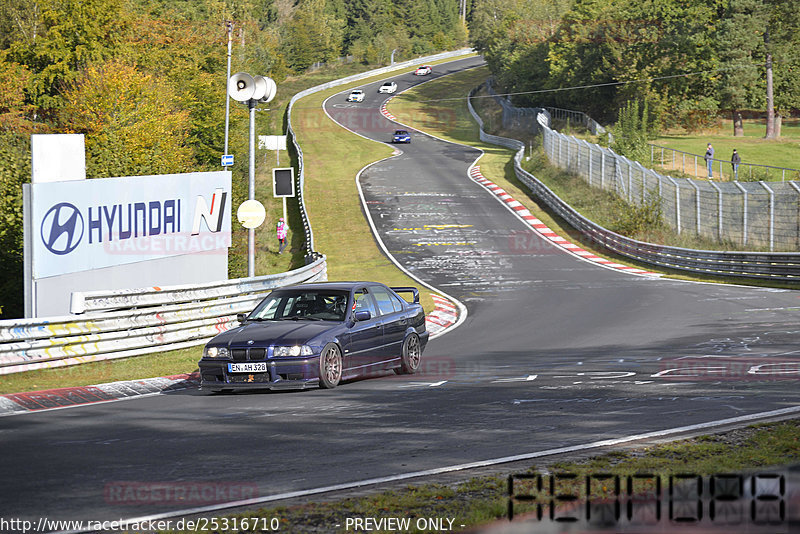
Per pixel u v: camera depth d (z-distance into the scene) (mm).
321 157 76562
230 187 22891
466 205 54219
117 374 13555
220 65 76688
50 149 18062
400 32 184000
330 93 127125
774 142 74375
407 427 8852
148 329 15789
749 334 17531
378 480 6613
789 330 17984
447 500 5891
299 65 161500
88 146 46938
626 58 80562
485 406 10078
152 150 45156
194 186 21266
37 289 16234
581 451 7523
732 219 37688
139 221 19234
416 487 6320
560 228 47719
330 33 175375
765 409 9352
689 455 7090
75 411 10391
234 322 18109
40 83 60969
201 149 64875
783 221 36656
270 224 52031
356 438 8344
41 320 13664
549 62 90625
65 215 16875
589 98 86000
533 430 8555
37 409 10578
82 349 14406
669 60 79250
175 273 20625
